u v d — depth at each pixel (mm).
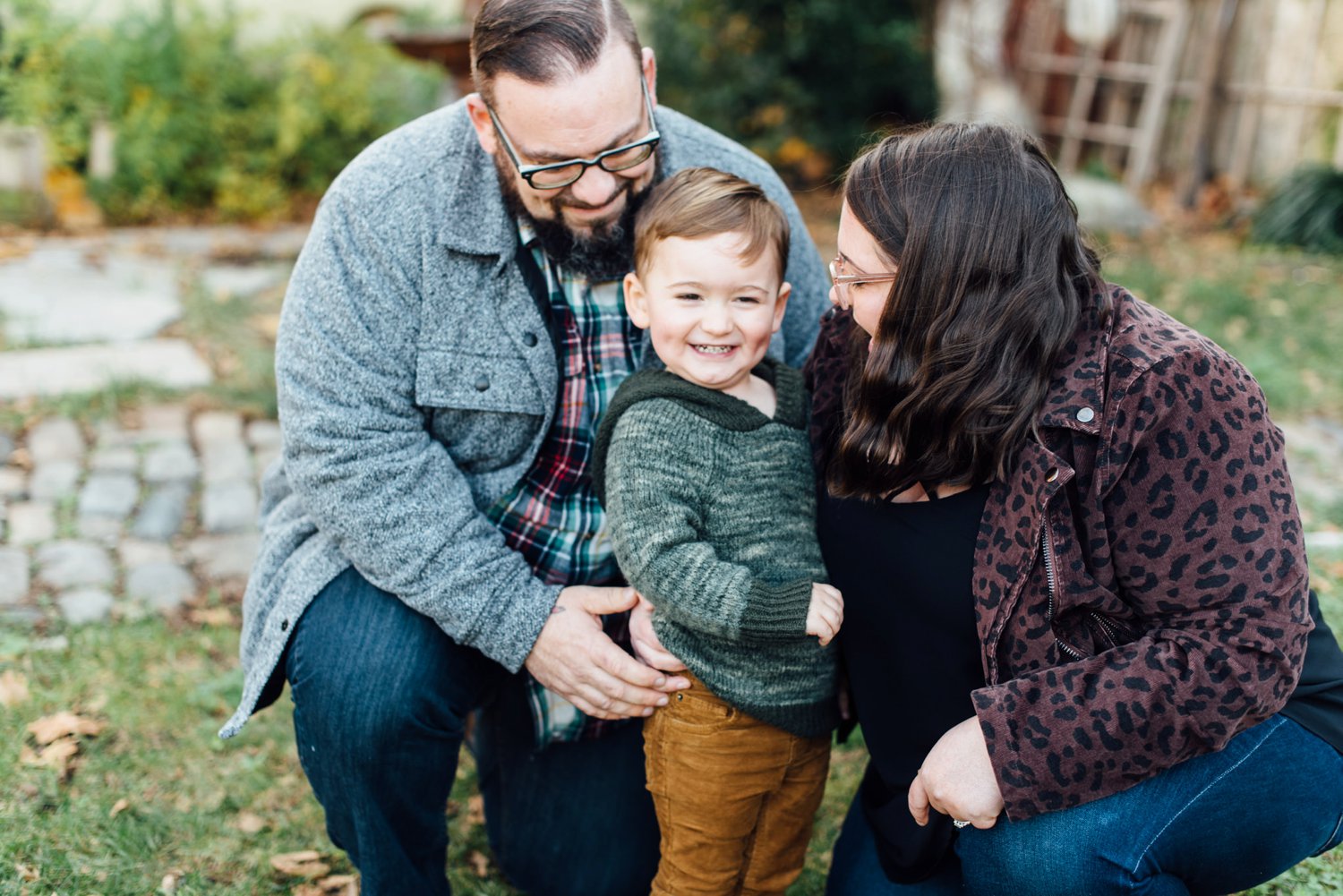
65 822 2242
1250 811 1543
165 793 2377
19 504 3553
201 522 3543
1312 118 8609
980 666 1624
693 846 1824
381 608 1846
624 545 1679
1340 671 1612
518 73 1661
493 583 1804
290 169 7379
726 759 1753
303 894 2129
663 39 8461
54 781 2348
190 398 4355
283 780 2451
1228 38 8984
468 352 1869
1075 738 1451
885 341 1499
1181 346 1438
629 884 2076
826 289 2193
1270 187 8414
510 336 1864
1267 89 8734
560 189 1741
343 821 1863
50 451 3885
